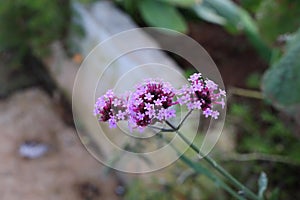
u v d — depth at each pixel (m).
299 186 0.43
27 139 0.50
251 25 0.55
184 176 0.40
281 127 0.45
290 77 0.36
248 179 0.42
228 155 0.43
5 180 0.46
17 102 0.54
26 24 0.54
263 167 0.44
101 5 0.59
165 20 0.56
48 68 0.55
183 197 0.40
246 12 0.58
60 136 0.50
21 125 0.51
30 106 0.54
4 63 0.59
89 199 0.44
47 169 0.47
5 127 0.51
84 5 0.58
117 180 0.45
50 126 0.51
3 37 0.55
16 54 0.58
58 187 0.45
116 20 0.57
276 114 0.49
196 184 0.40
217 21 0.57
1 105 0.54
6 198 0.44
